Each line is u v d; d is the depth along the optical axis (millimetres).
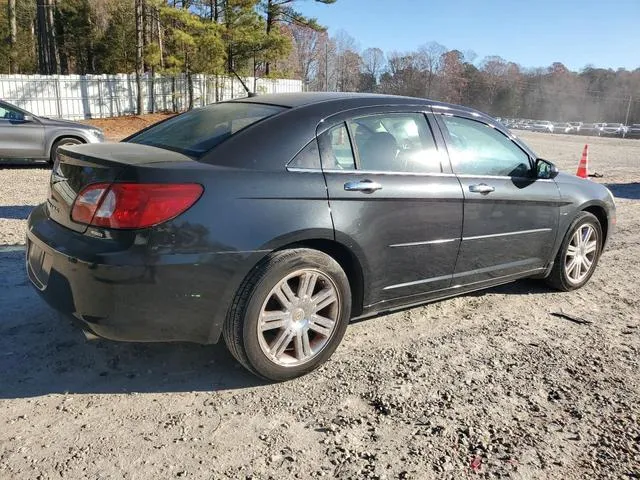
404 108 3965
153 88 31219
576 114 108250
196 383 3293
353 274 3615
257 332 3148
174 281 2904
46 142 11602
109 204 2898
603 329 4379
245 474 2535
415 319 4414
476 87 106562
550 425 3020
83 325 2990
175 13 26422
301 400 3166
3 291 4449
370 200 3506
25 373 3289
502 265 4465
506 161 4469
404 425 2963
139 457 2611
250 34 29094
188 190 2936
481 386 3396
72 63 52250
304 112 3518
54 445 2664
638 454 2799
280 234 3139
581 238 5148
